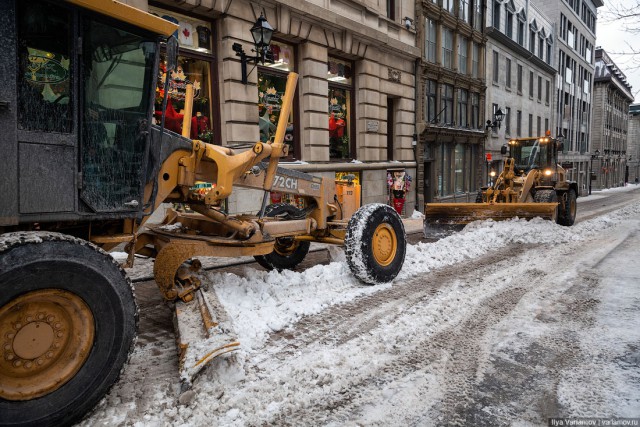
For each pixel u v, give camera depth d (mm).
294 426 2475
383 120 15617
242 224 4383
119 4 2672
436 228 10375
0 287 2062
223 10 9742
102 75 2773
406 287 5395
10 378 2188
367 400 2750
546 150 12898
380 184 15508
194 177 3918
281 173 5023
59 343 2336
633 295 4984
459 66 21422
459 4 20516
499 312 4441
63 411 2314
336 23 12734
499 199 11469
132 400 2725
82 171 2691
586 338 3721
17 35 2355
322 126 12773
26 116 2414
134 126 2994
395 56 16219
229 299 4316
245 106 10367
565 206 12648
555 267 6508
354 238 5160
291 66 12297
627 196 32406
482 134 23203
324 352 3408
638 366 3184
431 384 2947
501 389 2881
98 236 3146
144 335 3867
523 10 27984
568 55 38625
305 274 5441
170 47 3131
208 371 2947
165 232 4613
